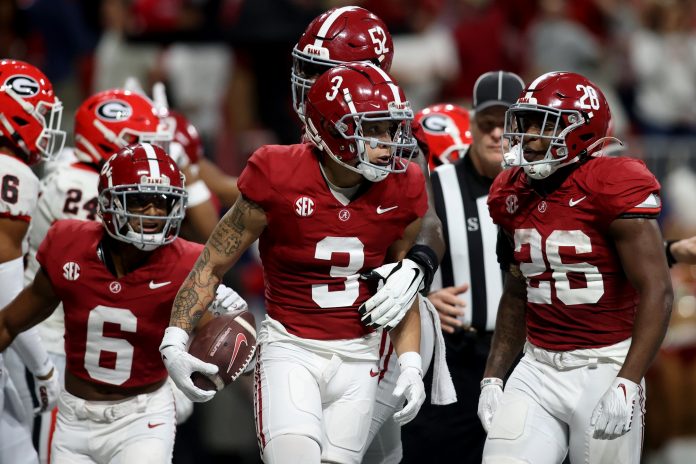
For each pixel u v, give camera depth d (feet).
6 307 55.98
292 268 50.65
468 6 126.82
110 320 53.88
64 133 61.36
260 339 52.47
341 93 48.37
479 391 64.08
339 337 51.08
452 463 64.80
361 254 50.44
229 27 111.04
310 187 49.52
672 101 124.88
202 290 50.96
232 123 110.42
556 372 51.83
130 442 54.34
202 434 89.35
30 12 110.22
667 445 83.25
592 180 49.96
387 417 55.26
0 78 59.47
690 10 128.26
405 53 118.83
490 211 53.26
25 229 58.23
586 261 50.52
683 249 58.08
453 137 69.62
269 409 49.90
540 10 125.39
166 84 110.42
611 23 130.82
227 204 79.87
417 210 50.90
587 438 51.06
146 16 110.93
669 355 83.15
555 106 49.78
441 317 62.39
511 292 55.36
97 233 54.39
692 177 101.50
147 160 53.36
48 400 59.36
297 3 110.63
